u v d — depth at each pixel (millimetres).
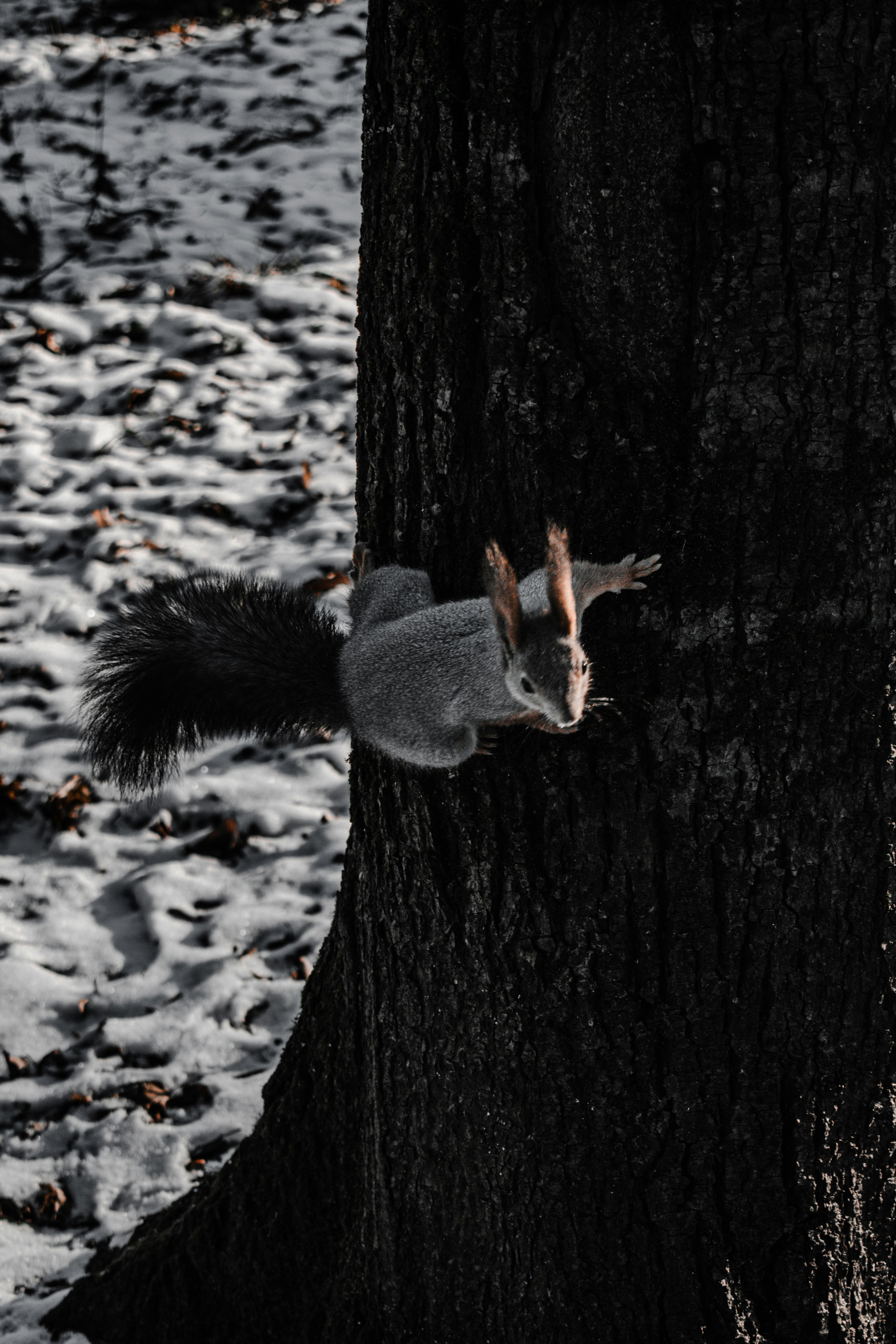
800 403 2188
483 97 2186
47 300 8641
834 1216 2668
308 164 10438
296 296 8625
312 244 9523
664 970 2518
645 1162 2637
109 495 6727
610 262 2152
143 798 5121
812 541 2270
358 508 2814
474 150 2217
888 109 2041
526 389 2295
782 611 2307
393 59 2314
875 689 2373
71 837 5008
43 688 5633
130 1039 4207
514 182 2199
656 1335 2727
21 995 4352
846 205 2074
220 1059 4168
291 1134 3387
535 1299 2791
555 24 2094
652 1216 2668
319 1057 3324
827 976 2523
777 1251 2668
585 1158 2660
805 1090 2588
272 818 5082
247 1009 4316
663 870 2463
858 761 2404
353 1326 3133
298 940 4562
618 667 2367
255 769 5328
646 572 2285
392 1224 2990
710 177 2064
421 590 2598
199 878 4828
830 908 2486
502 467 2377
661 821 2438
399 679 2588
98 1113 4012
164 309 8438
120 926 4668
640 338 2189
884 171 2068
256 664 3195
